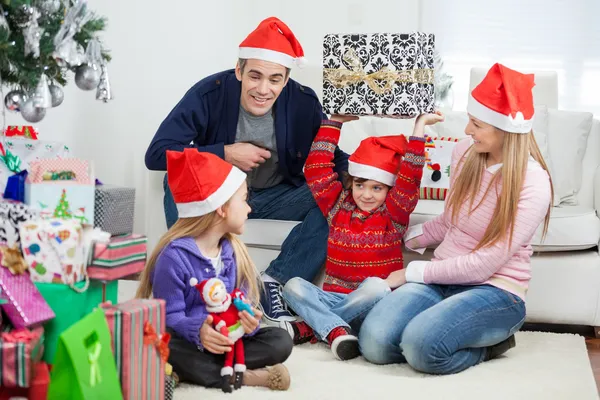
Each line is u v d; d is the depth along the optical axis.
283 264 2.68
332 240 2.60
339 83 2.64
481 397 1.96
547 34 4.71
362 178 2.55
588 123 3.44
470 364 2.28
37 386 1.44
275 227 2.85
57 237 1.64
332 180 2.66
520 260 2.38
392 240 2.56
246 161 2.66
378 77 2.60
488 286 2.35
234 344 2.01
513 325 2.34
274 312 2.58
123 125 3.32
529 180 2.31
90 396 1.45
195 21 3.85
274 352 2.06
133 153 3.41
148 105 3.49
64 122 2.94
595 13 4.66
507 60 4.76
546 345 2.61
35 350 1.50
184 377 2.03
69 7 1.91
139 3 3.35
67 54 1.84
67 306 1.65
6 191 1.79
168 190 2.78
